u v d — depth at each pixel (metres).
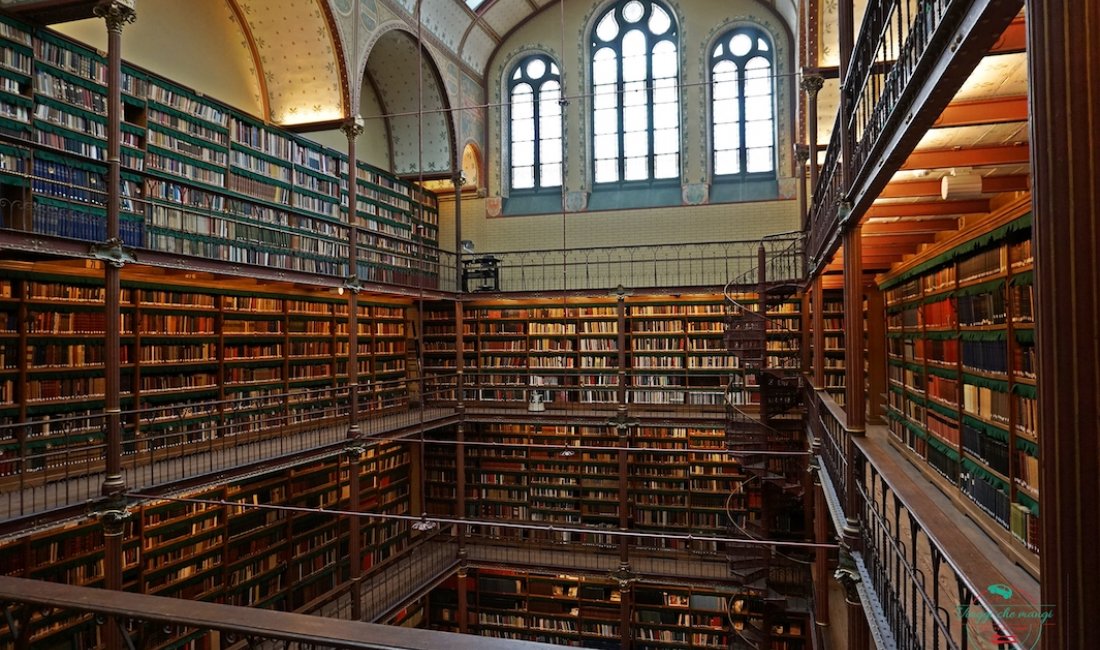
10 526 6.81
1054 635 1.69
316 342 14.20
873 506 5.46
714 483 15.44
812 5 10.82
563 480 16.39
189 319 11.20
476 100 18.61
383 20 13.89
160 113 10.38
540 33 18.66
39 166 8.49
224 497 11.31
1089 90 1.66
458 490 15.27
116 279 8.08
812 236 10.76
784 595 13.36
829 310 15.46
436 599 16.11
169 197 10.37
